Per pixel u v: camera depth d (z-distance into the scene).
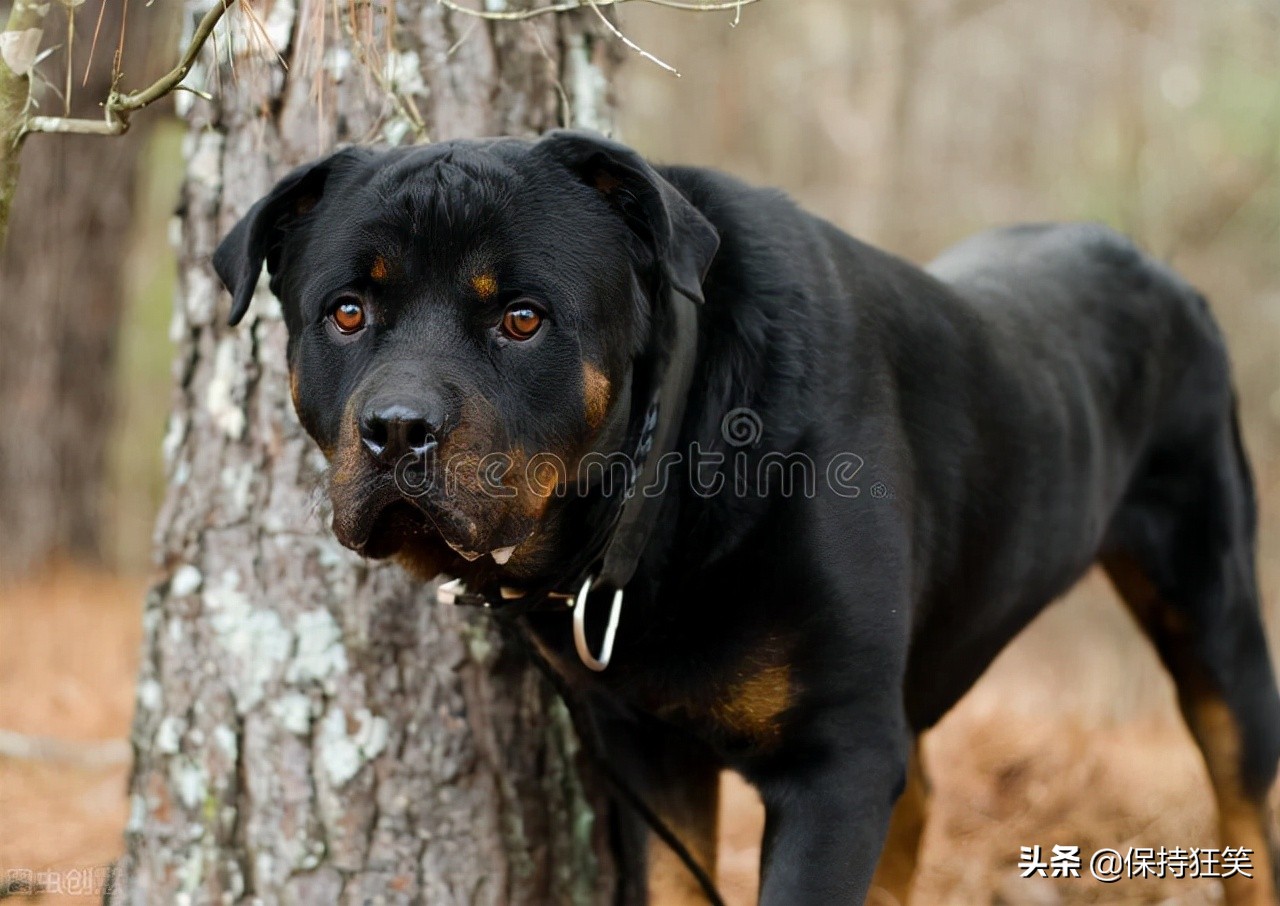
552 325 3.98
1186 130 19.89
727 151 20.78
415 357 3.86
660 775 4.91
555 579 4.42
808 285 4.57
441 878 5.22
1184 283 6.78
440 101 5.30
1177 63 19.64
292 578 5.23
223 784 5.25
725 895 6.88
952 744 8.63
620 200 4.16
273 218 4.29
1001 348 5.45
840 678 4.38
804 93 20.91
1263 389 19.44
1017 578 5.55
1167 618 6.69
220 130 5.36
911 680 5.18
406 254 3.94
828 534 4.32
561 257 3.99
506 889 5.30
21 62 3.94
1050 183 21.31
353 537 3.96
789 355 4.42
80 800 7.61
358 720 5.20
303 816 5.17
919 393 4.91
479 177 3.98
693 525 4.32
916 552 4.76
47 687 10.09
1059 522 5.71
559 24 5.52
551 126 5.50
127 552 18.66
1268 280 19.67
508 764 5.31
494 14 4.46
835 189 21.22
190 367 5.43
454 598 4.51
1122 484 6.32
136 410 22.98
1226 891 6.52
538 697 5.38
